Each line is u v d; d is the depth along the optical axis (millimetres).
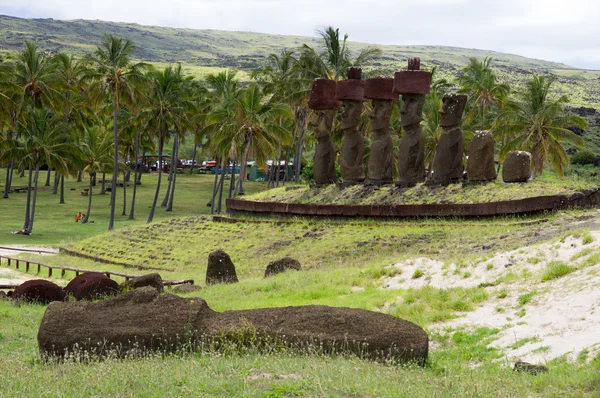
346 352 10266
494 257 17594
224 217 34438
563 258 16016
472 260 17922
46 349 10492
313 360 9648
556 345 11266
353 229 28047
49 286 20312
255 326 10648
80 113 68812
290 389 8008
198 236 33156
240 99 48312
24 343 13141
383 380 8664
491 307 14469
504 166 28297
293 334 10469
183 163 94625
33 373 9406
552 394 8523
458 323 13891
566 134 48156
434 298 15516
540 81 48438
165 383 8508
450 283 17141
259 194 36406
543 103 48438
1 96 49094
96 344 10492
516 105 49250
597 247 15578
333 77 48625
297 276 20703
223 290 20703
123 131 63094
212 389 8172
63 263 33719
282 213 32656
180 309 10914
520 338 12102
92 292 20531
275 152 49375
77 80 65938
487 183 28359
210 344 10516
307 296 18188
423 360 10359
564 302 13305
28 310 18438
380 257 22969
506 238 20969
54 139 51000
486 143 28656
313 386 8172
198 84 66625
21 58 54344
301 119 58688
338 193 32625
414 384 8719
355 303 16438
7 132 63281
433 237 24172
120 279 27625
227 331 10586
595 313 12242
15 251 39562
